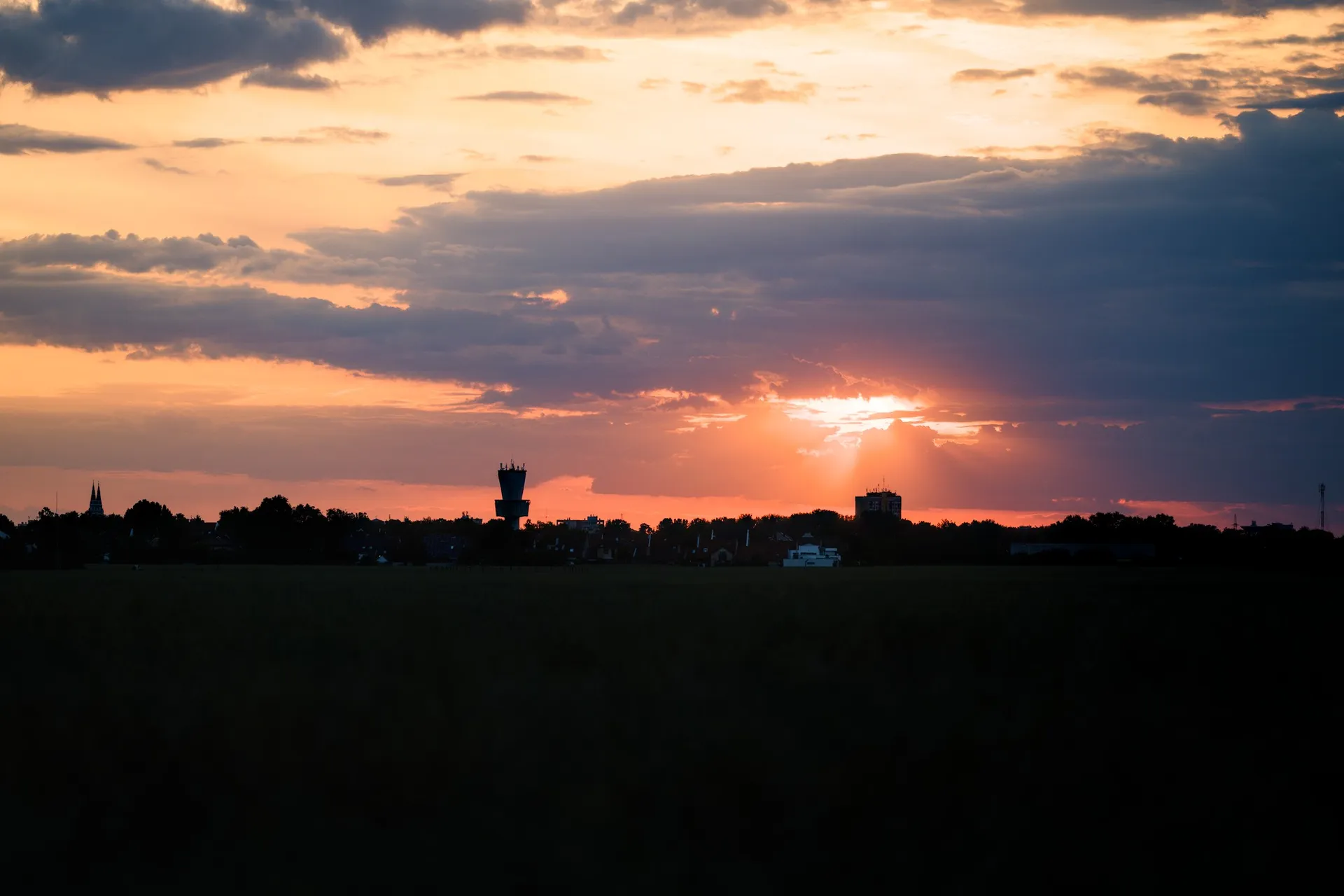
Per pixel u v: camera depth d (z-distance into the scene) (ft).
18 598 197.06
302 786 49.44
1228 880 39.81
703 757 54.49
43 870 39.93
